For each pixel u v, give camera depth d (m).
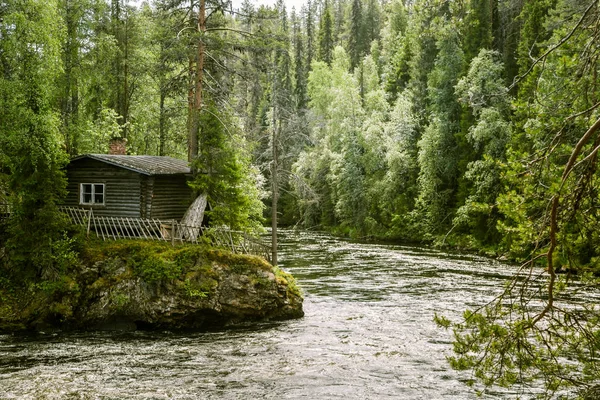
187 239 20.41
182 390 12.14
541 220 6.07
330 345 16.02
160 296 18.41
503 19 46.91
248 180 31.56
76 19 31.52
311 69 86.88
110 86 37.06
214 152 23.33
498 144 35.28
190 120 25.52
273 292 19.44
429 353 15.01
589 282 6.05
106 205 23.77
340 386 12.42
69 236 20.00
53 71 22.84
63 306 18.30
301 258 35.41
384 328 17.89
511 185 6.59
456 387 12.27
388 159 48.91
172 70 26.02
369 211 52.53
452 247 41.03
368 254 37.44
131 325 18.44
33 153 19.31
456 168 44.44
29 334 17.66
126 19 37.53
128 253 19.30
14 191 20.08
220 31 26.86
